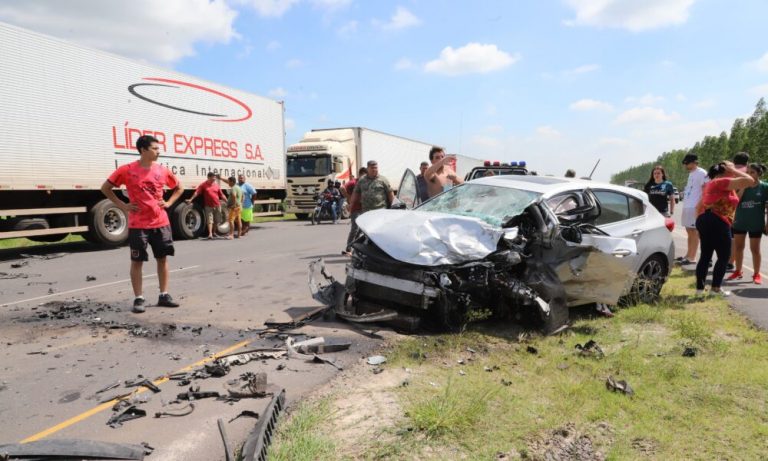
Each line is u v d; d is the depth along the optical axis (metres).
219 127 14.91
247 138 16.23
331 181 20.33
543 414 3.09
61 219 10.97
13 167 9.65
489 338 4.62
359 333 4.79
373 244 5.15
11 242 12.98
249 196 14.52
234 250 11.06
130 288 6.92
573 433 2.87
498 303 4.95
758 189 7.23
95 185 11.20
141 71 12.25
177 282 7.33
